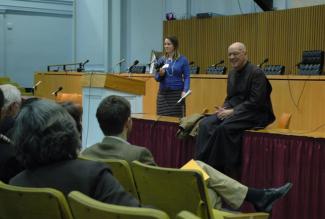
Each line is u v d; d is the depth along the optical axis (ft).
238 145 13.07
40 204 5.25
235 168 13.10
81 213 4.83
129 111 8.50
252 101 13.42
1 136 7.59
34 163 5.69
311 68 19.44
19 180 5.73
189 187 7.33
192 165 9.46
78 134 5.86
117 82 16.89
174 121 15.20
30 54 43.01
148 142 15.90
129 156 8.11
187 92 17.84
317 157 11.23
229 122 13.19
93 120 17.30
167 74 18.11
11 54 42.24
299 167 11.57
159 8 34.81
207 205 7.32
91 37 37.78
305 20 25.52
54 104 5.77
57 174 5.57
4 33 41.81
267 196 9.48
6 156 7.34
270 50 27.25
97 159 7.84
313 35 25.17
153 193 7.77
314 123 18.78
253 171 12.66
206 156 13.47
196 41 31.42
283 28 26.58
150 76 24.98
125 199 5.50
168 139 15.15
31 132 5.56
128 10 36.27
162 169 7.43
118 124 8.32
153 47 35.01
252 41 28.17
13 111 9.42
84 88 17.61
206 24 30.76
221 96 22.67
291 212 11.68
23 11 42.34
